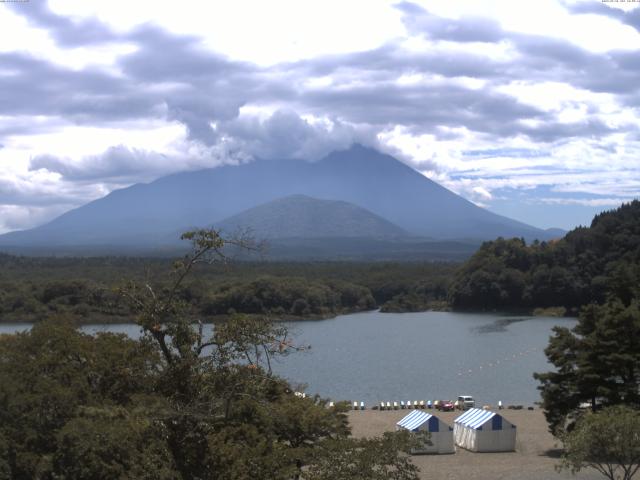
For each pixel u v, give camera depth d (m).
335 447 31.16
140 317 31.03
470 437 69.19
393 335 176.88
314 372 123.50
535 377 66.19
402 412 90.44
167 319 31.47
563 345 65.25
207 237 31.09
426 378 117.31
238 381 30.94
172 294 31.38
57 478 33.47
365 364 131.12
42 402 35.16
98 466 30.38
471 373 121.50
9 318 157.38
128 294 31.89
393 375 119.94
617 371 62.72
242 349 31.22
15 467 33.91
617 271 82.44
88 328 93.19
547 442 71.69
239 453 30.38
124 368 37.06
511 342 159.38
